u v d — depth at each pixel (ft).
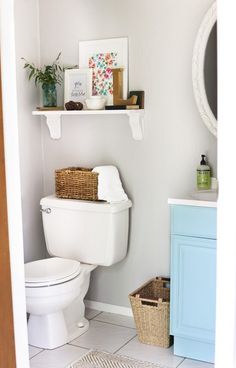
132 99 9.84
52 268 9.56
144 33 9.86
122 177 10.54
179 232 8.66
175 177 9.97
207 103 9.33
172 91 9.76
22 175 10.77
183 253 8.66
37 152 11.22
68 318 10.01
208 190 9.28
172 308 8.91
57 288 8.87
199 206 8.41
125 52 10.08
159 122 9.96
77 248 10.31
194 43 9.36
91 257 10.18
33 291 8.79
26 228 10.97
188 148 9.76
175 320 8.91
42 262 9.87
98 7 10.27
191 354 8.93
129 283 10.75
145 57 9.91
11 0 4.61
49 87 10.63
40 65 11.07
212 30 9.16
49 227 10.57
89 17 10.39
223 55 5.92
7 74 4.67
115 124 10.47
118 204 9.96
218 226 6.21
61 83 10.92
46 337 9.40
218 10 5.89
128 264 10.71
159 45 9.75
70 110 10.28
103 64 10.36
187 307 8.75
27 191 10.95
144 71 9.96
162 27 9.67
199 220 8.43
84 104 10.54
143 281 10.58
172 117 9.82
